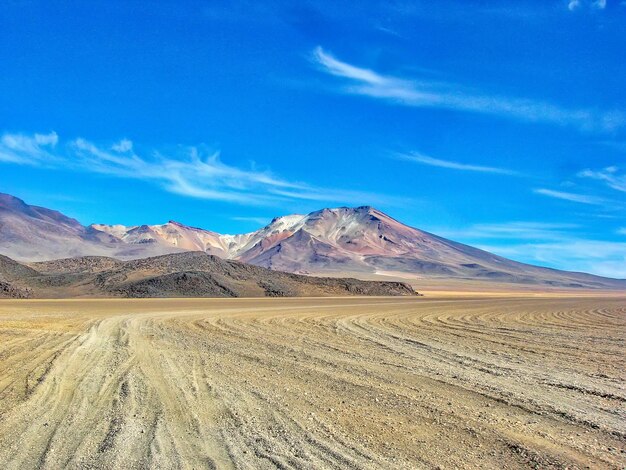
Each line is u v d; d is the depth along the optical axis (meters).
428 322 30.34
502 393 11.20
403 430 8.50
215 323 29.28
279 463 6.88
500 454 7.39
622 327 27.45
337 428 8.56
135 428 8.41
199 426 8.58
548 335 23.14
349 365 14.65
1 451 7.35
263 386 11.77
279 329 25.72
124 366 14.16
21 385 11.64
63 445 7.58
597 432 8.47
